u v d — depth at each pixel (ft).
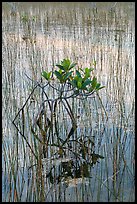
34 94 10.73
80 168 7.61
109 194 6.69
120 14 23.00
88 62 13.60
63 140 8.83
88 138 8.87
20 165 7.63
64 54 14.57
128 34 18.34
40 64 13.19
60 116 9.86
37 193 6.69
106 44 16.39
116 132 9.02
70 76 9.30
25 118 9.64
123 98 10.64
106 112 10.05
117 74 11.31
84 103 9.91
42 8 27.96
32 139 8.77
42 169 7.54
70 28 20.44
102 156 8.04
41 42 16.90
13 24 20.89
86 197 6.61
